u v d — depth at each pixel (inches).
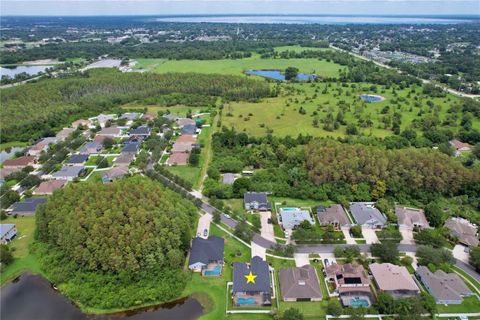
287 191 5620.1
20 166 6599.4
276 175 6018.7
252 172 6358.3
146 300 3713.1
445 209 5216.5
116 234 4020.7
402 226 4825.3
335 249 4244.6
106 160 6776.6
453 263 4077.3
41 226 4495.6
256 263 4010.8
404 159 5753.0
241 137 7450.8
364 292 3649.1
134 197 4628.4
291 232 4729.3
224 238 4635.8
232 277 3978.8
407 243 4554.6
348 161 5738.2
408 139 7500.0
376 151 6013.8
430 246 4247.0
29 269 4188.0
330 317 3452.3
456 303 3607.3
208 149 7426.2
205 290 3841.0
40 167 6604.3
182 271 4028.1
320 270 4074.8
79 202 4532.5
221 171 6422.2
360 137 7514.8
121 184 5007.4
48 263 4136.3
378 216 4886.8
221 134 7657.5
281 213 5019.7
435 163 5649.6
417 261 4222.4
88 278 3882.9
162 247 4067.4
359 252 4229.8
